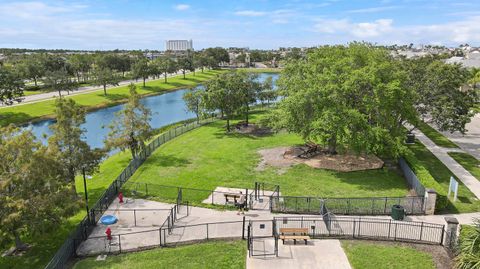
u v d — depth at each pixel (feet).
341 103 96.27
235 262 54.85
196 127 164.76
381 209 71.97
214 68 599.98
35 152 58.54
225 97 148.36
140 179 95.35
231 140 137.39
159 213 74.08
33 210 54.95
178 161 111.65
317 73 106.42
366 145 90.43
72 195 62.08
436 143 126.31
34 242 64.85
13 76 216.54
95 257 57.57
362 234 63.00
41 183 57.93
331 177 94.17
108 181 96.32
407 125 149.28
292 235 60.95
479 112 171.01
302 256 56.34
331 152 111.55
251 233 62.95
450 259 55.06
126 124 108.68
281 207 74.23
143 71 340.39
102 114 224.33
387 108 95.40
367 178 93.15
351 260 55.01
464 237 52.49
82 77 410.52
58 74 281.33
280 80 136.15
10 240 54.60
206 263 54.85
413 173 85.56
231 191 85.40
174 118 213.87
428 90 114.01
